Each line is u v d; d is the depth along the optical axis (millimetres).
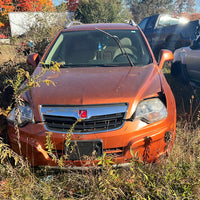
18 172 2584
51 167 2555
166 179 2289
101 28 4223
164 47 9555
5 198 2203
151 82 2840
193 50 5719
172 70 6723
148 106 2555
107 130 2428
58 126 2486
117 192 2205
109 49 3797
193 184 2318
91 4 19484
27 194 2137
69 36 4117
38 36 7652
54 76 3111
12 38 8320
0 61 6285
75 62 3619
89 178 2367
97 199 2160
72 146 2350
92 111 2451
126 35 4016
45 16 8156
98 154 2441
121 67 3346
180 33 8508
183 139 3113
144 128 2469
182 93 5293
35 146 2480
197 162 2582
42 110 2547
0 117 3514
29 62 3861
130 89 2639
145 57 3602
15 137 2609
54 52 3844
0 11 20719
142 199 2150
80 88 2695
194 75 5762
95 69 3311
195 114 4062
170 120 2652
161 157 2600
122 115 2469
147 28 11242
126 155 2438
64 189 2424
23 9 18984
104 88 2666
